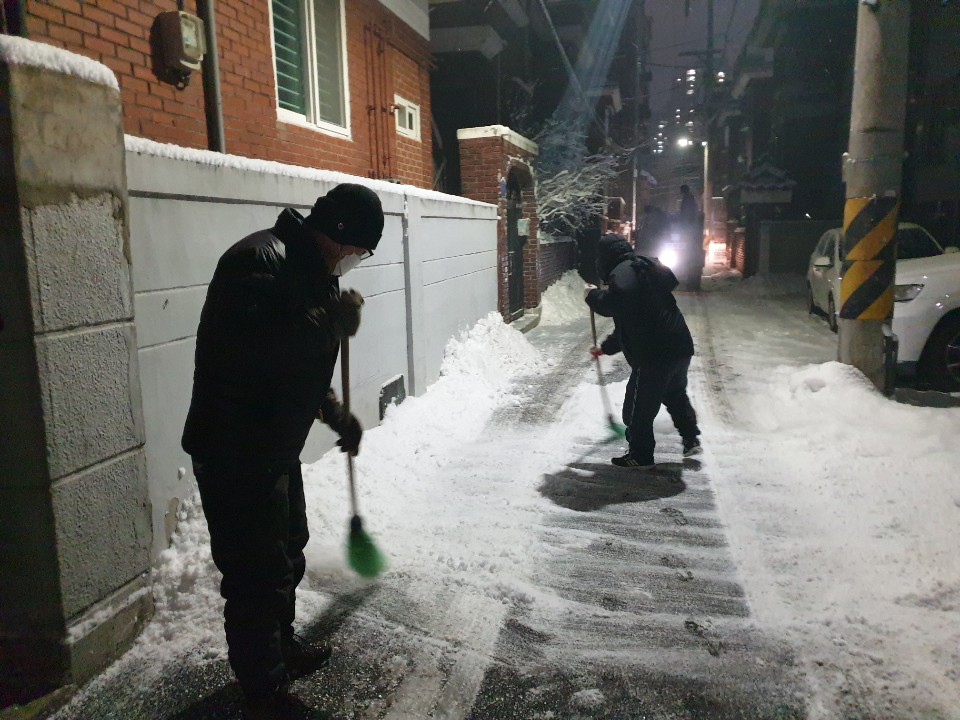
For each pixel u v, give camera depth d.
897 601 2.87
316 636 2.67
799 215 24.25
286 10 5.84
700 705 2.28
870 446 4.68
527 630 2.73
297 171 4.12
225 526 2.05
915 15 14.68
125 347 2.50
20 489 2.17
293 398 2.03
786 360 8.13
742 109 34.81
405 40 8.16
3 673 2.29
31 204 2.07
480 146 9.78
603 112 24.09
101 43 3.76
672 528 3.69
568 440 5.34
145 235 2.92
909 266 6.86
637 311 4.32
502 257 9.90
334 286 2.26
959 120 13.66
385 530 3.61
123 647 2.51
